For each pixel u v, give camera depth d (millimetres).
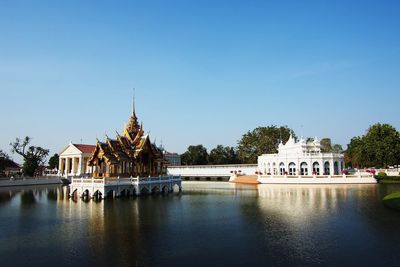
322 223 31203
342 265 19938
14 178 88500
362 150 90250
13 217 35781
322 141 151875
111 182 50469
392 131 88125
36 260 21125
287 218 34062
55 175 106125
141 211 38938
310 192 60000
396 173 87125
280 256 21688
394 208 38406
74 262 20734
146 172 61812
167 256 21797
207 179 121188
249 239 25812
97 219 33938
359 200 46781
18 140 105438
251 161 134250
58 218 34688
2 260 21156
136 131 65125
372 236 26078
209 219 33906
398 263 20062
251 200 49656
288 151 103062
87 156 119312
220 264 20312
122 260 21062
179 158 187750
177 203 46188
